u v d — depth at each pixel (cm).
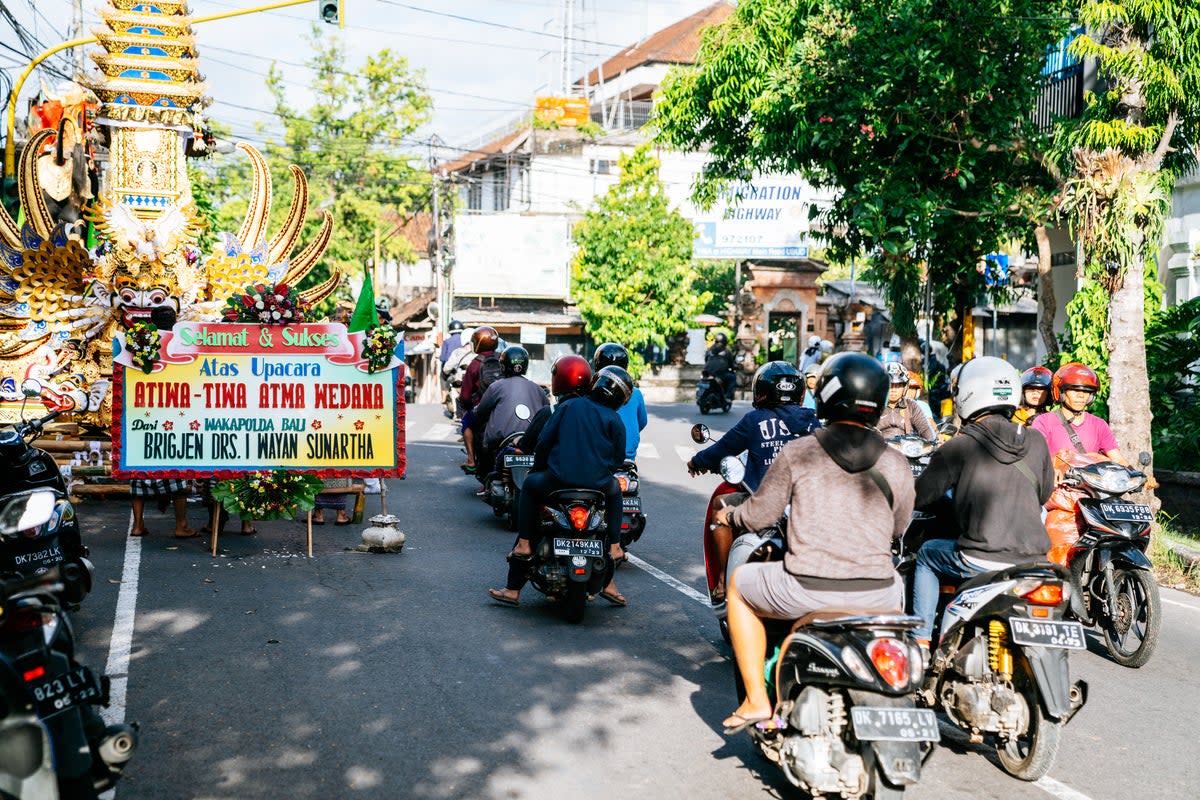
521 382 1106
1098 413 1451
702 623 787
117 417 949
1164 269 1669
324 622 754
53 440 1171
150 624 735
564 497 766
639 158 3534
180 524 1013
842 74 1567
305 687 620
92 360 1174
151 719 565
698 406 3005
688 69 2034
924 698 559
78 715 397
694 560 1012
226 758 518
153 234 1163
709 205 2153
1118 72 1160
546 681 646
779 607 475
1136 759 558
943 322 2086
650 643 733
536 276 4144
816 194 3972
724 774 520
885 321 4000
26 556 589
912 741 426
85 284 1164
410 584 873
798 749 454
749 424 678
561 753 538
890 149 1650
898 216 1577
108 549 956
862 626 439
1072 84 1812
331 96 4900
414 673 652
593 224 3559
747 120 1981
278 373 965
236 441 959
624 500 973
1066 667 509
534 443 848
